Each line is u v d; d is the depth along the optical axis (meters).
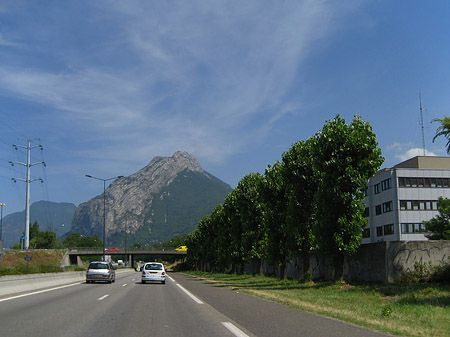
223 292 25.88
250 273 58.41
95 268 38.34
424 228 61.41
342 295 20.94
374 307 15.75
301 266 37.44
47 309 16.09
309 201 29.42
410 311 14.36
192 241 102.38
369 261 25.17
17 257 84.62
